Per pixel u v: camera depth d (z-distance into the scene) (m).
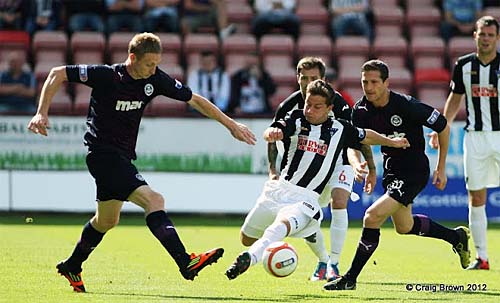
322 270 35.19
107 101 29.38
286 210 30.38
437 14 83.38
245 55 78.62
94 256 42.09
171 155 63.91
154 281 33.69
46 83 28.86
